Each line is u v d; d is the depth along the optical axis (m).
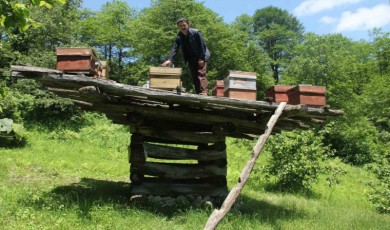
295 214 9.66
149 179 9.66
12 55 24.41
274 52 64.69
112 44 44.62
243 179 6.86
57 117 27.92
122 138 23.33
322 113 8.57
